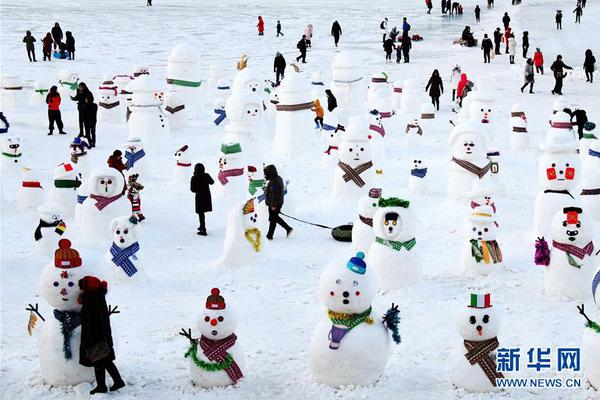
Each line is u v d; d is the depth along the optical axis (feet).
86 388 30.27
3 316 40.01
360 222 47.01
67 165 57.47
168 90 96.27
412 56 154.51
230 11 235.81
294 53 156.04
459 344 30.50
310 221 56.54
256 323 37.93
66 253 29.68
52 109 83.92
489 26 200.64
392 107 105.81
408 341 35.17
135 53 151.12
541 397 29.22
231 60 146.10
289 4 264.93
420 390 30.04
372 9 250.98
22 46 155.94
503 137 85.92
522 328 36.32
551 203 48.78
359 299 29.50
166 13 224.53
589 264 39.45
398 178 68.13
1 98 98.94
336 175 60.29
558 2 266.36
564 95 114.52
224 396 29.89
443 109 105.70
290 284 43.29
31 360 33.83
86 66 133.80
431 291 41.39
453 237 52.29
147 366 32.81
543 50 159.22
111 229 43.52
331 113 80.23
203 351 30.53
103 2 255.09
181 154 65.41
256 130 68.85
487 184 57.98
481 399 29.04
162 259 48.93
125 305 40.68
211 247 51.31
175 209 60.08
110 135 85.92
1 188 63.21
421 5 266.77
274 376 31.68
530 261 46.24
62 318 30.32
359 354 29.68
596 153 63.10
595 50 158.20
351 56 87.10
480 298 29.35
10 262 48.47
